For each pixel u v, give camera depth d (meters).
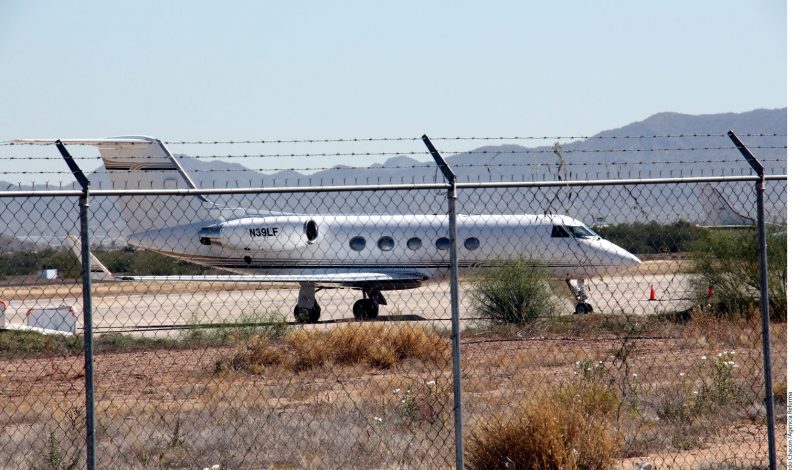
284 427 42.16
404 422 44.09
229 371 63.44
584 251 101.50
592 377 50.00
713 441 41.03
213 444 39.75
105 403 52.56
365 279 103.19
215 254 112.94
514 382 54.69
